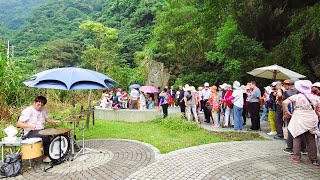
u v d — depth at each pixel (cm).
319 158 580
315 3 1247
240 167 531
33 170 549
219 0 1480
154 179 484
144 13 4303
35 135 586
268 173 497
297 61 1190
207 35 1947
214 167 534
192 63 2489
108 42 3519
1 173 516
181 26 2250
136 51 3709
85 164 582
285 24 1509
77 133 903
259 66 1464
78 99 1600
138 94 1405
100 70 2959
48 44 4341
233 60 1559
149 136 843
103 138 834
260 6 1578
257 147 680
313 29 1101
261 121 1135
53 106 1356
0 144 535
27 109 606
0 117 856
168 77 2298
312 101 532
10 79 905
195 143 740
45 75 570
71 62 4247
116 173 522
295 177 477
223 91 1099
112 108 1291
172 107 1767
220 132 898
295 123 544
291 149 622
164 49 2705
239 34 1655
